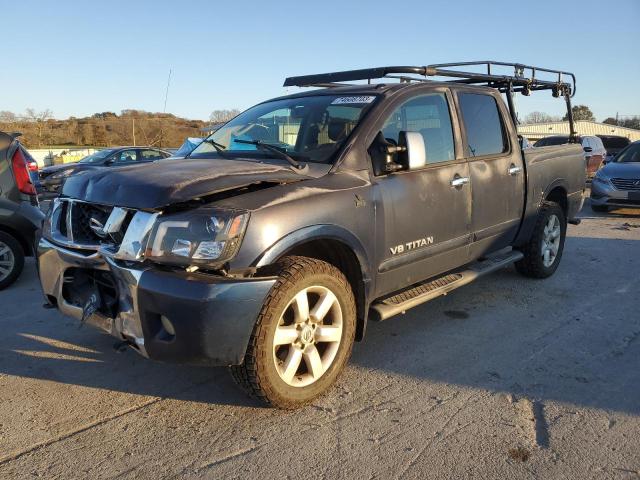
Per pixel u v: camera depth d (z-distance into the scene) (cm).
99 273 330
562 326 475
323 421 322
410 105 423
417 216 404
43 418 327
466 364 399
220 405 341
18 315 502
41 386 366
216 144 431
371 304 393
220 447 297
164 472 276
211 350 288
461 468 278
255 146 410
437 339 446
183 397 352
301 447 296
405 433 309
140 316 298
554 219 607
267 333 303
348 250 356
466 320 489
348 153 371
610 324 480
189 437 306
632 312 511
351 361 405
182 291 283
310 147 387
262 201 310
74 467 279
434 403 343
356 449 294
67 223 345
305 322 326
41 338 446
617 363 401
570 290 579
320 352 346
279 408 331
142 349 305
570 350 424
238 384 320
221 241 288
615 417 325
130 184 316
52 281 361
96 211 331
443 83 464
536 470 276
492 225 496
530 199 551
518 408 337
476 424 319
